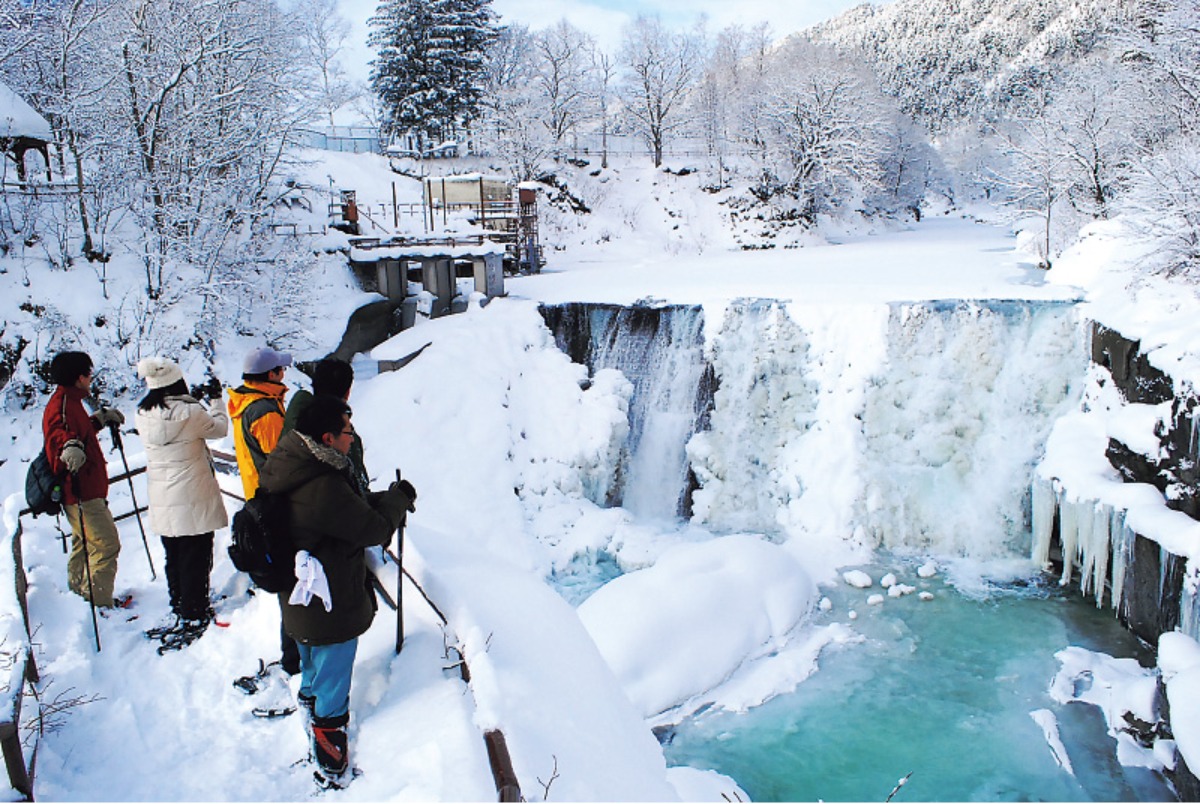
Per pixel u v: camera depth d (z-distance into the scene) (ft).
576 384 49.85
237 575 18.65
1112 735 27.53
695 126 165.99
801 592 36.65
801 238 120.06
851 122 124.77
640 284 59.57
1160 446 33.78
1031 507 41.45
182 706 13.69
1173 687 24.95
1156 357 35.19
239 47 55.88
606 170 135.23
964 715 28.96
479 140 133.59
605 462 47.57
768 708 29.71
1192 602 29.17
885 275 57.93
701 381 49.60
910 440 43.86
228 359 48.37
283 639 14.14
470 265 77.56
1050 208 66.95
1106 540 35.27
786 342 47.03
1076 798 24.86
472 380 47.14
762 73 151.33
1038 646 33.12
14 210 50.39
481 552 17.08
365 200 99.86
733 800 24.13
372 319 57.47
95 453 17.22
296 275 52.80
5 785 10.96
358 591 11.71
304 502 11.26
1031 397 42.47
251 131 56.75
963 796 25.14
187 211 49.93
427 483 41.81
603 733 11.93
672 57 151.64
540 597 15.10
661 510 48.55
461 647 12.50
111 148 51.31
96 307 45.98
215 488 16.74
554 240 113.50
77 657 14.87
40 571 18.97
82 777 11.69
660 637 31.48
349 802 10.75
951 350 43.73
